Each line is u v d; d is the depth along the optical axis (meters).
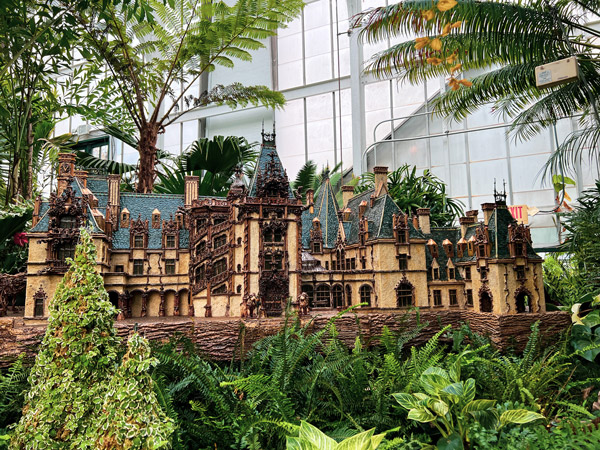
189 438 9.20
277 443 8.88
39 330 12.31
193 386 10.34
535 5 15.97
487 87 17.52
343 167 37.59
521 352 14.58
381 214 17.80
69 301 7.56
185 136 41.34
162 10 20.00
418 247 17.41
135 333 6.94
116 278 15.69
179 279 17.19
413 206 24.05
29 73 18.02
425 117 35.41
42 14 13.98
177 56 19.94
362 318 14.80
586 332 13.98
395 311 16.41
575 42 16.52
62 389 7.04
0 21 13.54
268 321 14.10
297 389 10.16
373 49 36.53
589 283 16.38
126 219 17.44
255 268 15.59
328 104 38.81
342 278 17.92
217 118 41.09
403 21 16.19
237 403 9.40
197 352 11.86
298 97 39.56
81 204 14.84
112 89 21.61
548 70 12.12
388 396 10.34
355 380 10.71
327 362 11.02
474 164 34.19
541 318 15.15
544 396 11.47
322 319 14.69
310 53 39.47
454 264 18.12
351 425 9.93
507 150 33.19
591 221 16.22
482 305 16.28
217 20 20.92
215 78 40.72
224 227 16.58
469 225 19.20
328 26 38.94
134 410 6.48
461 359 11.38
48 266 13.81
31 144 19.33
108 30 18.39
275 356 10.77
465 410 9.41
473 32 16.11
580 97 16.06
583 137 16.66
